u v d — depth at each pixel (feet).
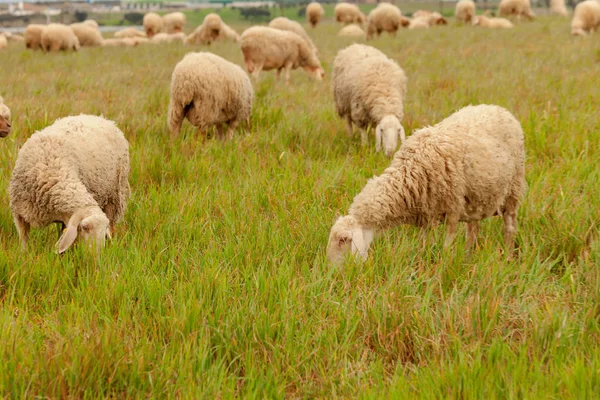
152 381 13.21
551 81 44.80
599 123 32.19
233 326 15.16
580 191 23.77
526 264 17.95
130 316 15.75
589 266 17.87
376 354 15.03
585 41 75.15
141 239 20.30
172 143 29.43
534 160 27.73
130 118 34.30
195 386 13.01
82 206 19.17
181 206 22.39
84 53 83.71
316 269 17.69
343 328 15.35
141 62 67.51
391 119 28.68
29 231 21.09
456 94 40.88
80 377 13.19
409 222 20.92
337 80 34.78
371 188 20.40
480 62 58.95
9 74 55.72
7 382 12.92
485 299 15.96
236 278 17.19
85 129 21.30
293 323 14.98
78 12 323.16
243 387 13.69
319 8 137.80
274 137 30.81
